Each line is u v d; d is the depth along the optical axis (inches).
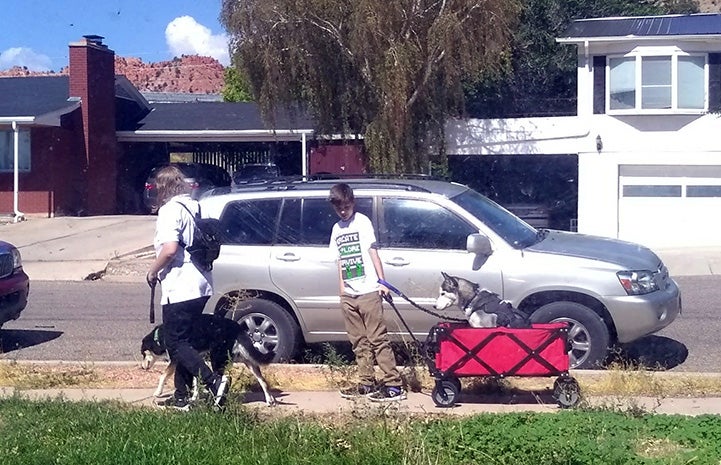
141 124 1406.3
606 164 1144.2
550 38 1381.6
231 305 409.7
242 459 254.7
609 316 385.4
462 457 260.8
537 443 270.1
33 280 792.3
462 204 404.2
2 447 269.0
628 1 1487.5
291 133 1288.1
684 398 341.4
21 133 1280.8
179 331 314.3
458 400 341.4
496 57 1098.7
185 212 313.1
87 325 555.8
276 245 409.4
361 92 1137.4
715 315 561.9
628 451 263.1
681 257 908.6
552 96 1398.9
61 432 284.8
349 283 346.6
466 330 327.0
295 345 409.4
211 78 2699.3
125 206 1408.7
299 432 276.5
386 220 402.3
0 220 1232.8
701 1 2343.8
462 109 1157.1
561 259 387.9
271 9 1090.1
